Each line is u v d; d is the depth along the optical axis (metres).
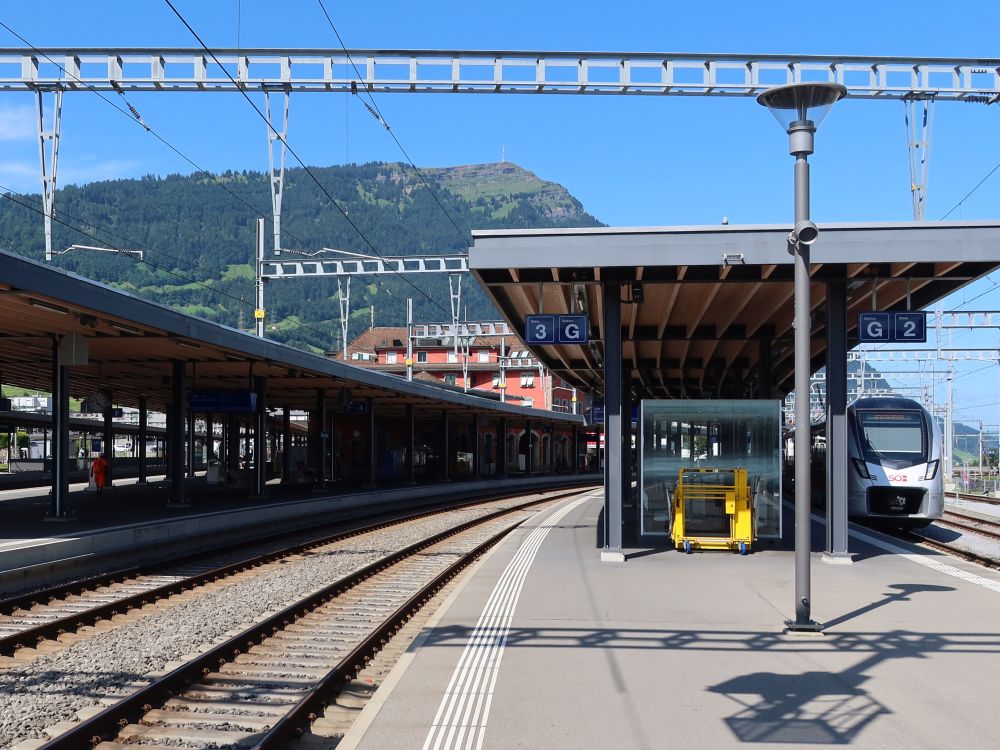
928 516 21.66
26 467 55.78
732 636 9.09
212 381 33.25
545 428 67.88
